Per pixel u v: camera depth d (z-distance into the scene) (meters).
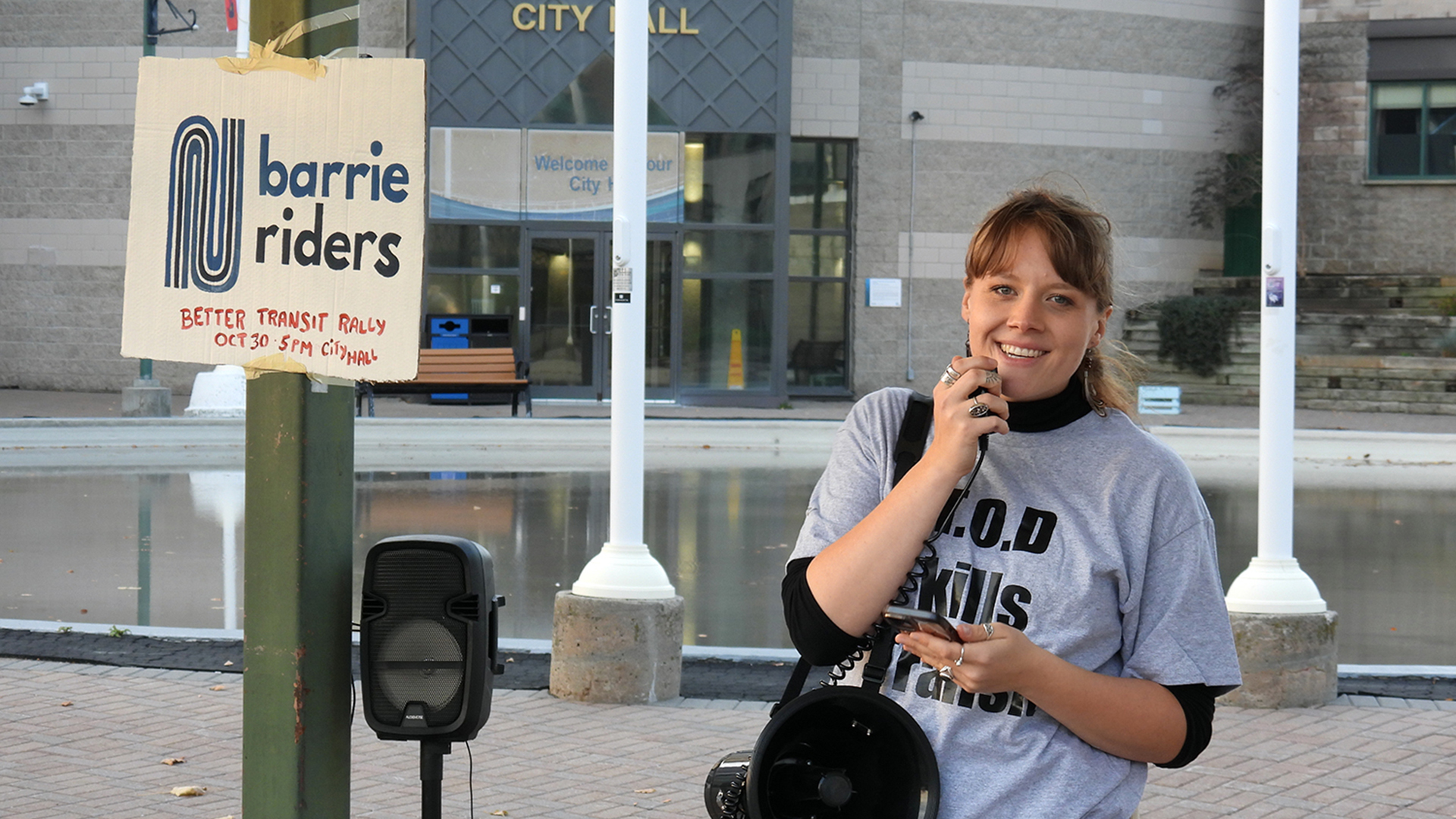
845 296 27.22
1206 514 2.05
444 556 2.51
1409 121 29.91
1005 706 1.96
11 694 6.25
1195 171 28.80
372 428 19.05
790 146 26.02
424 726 2.50
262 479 2.37
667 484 15.57
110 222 25.62
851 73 26.84
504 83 24.33
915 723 1.90
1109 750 1.94
